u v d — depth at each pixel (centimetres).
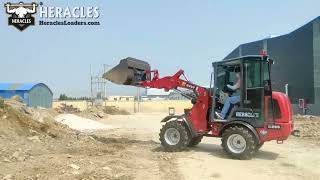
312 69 4247
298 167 1215
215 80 1441
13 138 1372
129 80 1546
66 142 1512
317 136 1984
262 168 1195
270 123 1327
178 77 1519
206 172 1133
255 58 1357
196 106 1465
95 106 5275
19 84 5581
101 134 2197
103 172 1046
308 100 4303
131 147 1555
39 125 1606
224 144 1348
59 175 989
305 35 4356
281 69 4731
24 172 1008
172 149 1451
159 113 5400
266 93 1341
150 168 1165
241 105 1364
